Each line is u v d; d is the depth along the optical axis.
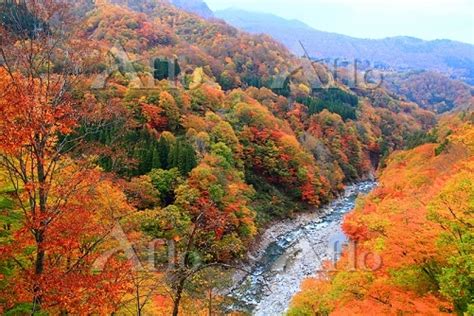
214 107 78.12
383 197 42.56
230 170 56.44
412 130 144.38
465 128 54.75
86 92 20.78
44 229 13.92
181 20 159.00
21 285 13.66
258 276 46.44
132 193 38.31
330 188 82.38
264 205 64.94
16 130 13.23
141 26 114.94
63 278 14.03
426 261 17.58
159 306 20.19
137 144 46.06
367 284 19.94
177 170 47.12
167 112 62.38
